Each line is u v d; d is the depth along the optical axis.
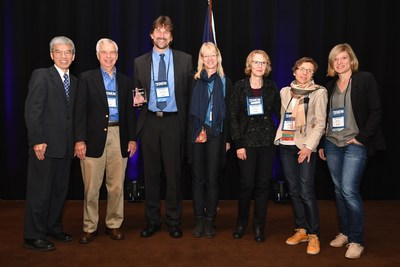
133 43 4.94
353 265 2.79
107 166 3.33
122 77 3.38
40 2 4.92
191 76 3.34
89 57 4.95
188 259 2.90
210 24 4.49
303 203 3.10
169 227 3.45
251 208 4.56
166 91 3.27
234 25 4.98
